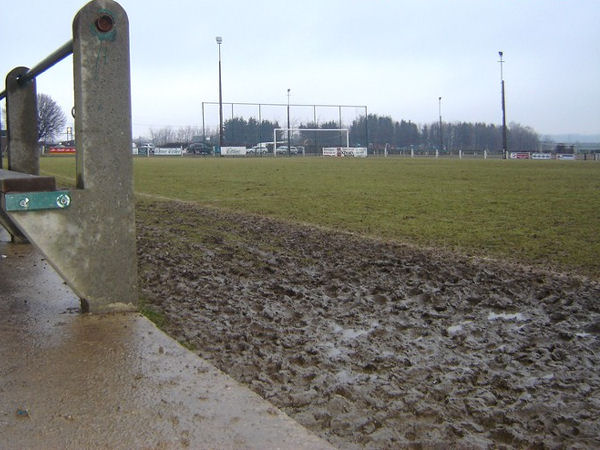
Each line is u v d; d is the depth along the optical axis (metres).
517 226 10.77
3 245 6.74
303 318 5.02
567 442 2.97
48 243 3.89
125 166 4.05
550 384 3.71
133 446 2.34
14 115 6.39
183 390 2.88
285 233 9.73
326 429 2.96
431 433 2.97
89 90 3.89
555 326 4.98
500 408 3.31
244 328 4.61
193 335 4.29
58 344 3.48
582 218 11.75
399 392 3.45
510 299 5.80
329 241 8.99
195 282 6.05
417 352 4.27
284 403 3.23
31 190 3.79
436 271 6.96
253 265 7.08
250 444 2.38
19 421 2.54
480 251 8.35
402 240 9.24
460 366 3.99
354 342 4.42
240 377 3.58
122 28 3.94
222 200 15.33
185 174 27.06
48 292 4.69
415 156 72.50
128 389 2.87
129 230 4.12
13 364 3.17
